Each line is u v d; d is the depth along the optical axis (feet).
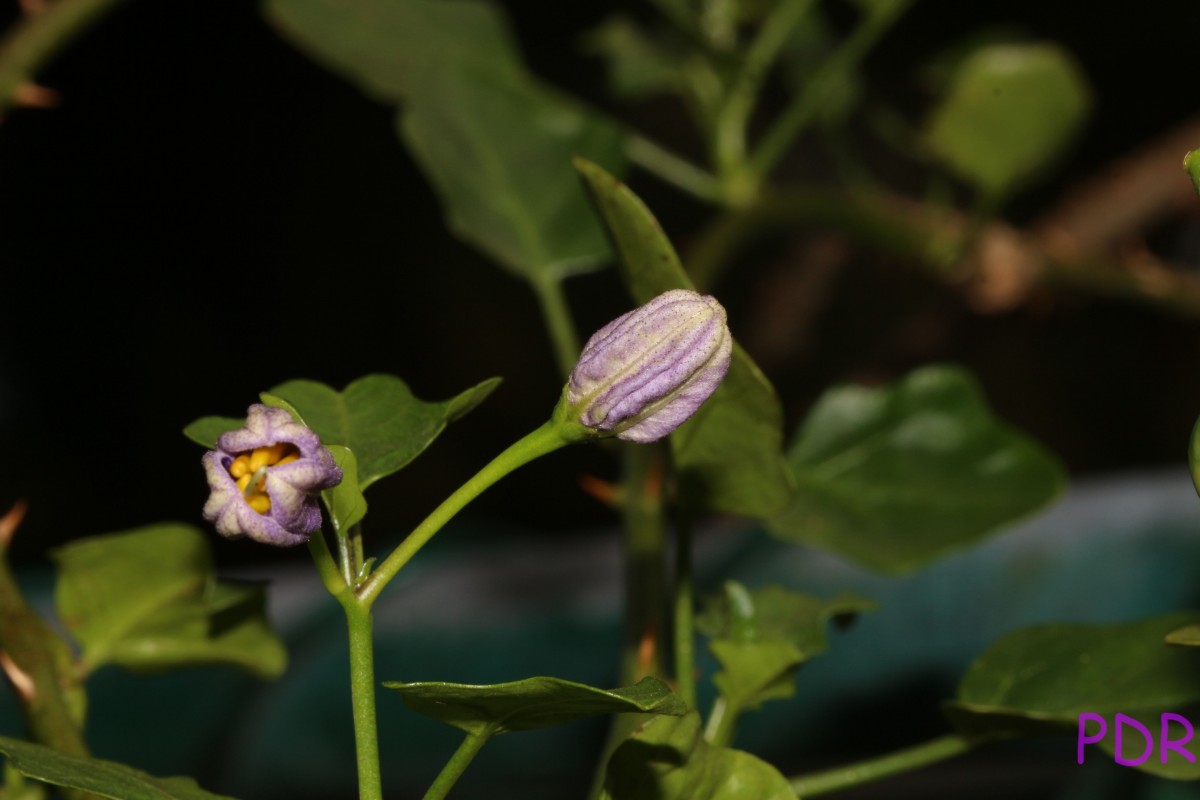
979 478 1.10
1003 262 1.56
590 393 0.89
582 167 0.92
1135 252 1.67
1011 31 1.65
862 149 2.65
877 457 1.11
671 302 0.89
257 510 0.86
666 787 0.91
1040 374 2.62
